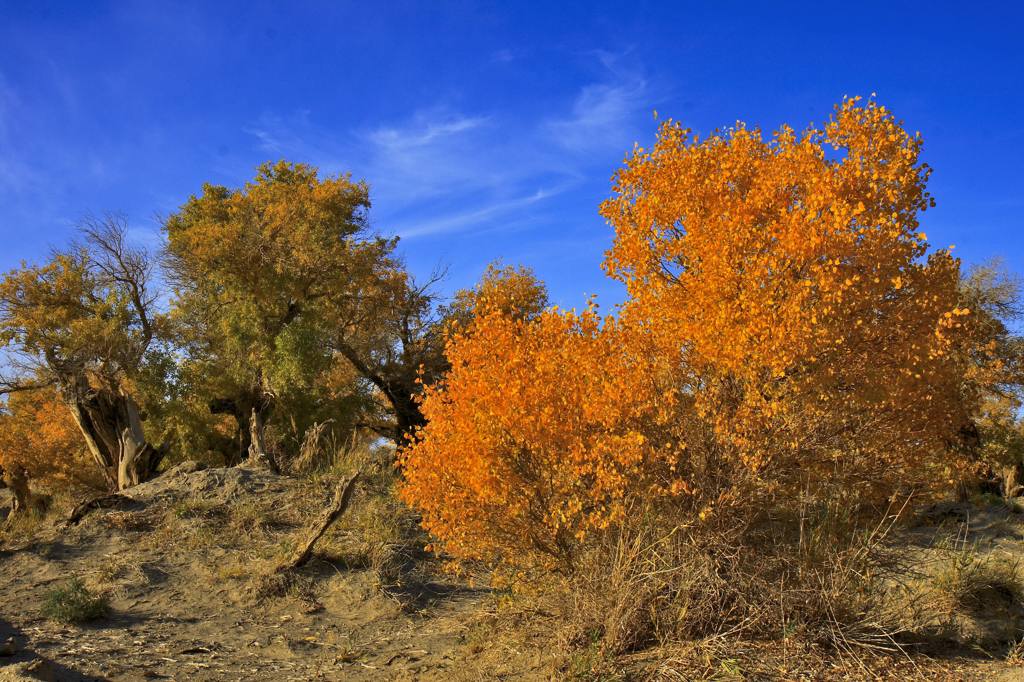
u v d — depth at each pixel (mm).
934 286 7562
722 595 5996
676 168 8406
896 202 7684
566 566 7211
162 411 26578
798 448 6914
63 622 7852
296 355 27781
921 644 5855
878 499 7375
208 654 7066
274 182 38656
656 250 8227
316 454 14664
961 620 6574
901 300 7555
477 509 7227
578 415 7258
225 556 9945
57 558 9867
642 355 7633
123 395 20906
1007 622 6617
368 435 37000
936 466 7754
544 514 7062
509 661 6098
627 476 6934
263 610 8578
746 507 6699
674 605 5918
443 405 7816
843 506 6996
